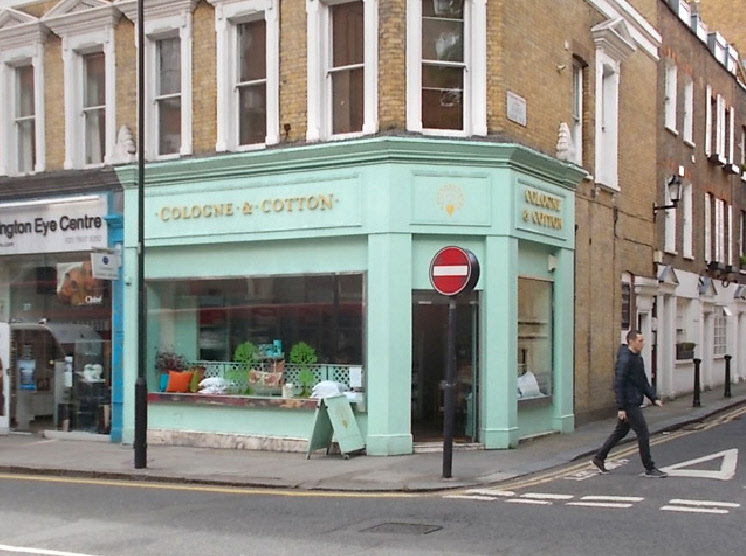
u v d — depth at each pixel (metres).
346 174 14.05
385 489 10.97
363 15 14.38
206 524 9.03
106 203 16.62
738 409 21.83
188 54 15.98
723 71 30.12
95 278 16.52
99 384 16.97
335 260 14.35
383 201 13.70
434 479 11.45
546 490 10.70
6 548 8.06
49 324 17.58
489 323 14.15
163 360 16.16
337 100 14.65
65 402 17.39
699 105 27.27
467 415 14.42
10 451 15.49
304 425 14.45
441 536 8.17
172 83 16.47
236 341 15.48
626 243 20.33
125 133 16.47
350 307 14.27
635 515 8.95
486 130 14.21
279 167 14.65
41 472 13.38
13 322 18.03
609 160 19.27
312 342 14.64
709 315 28.27
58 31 17.42
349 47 14.59
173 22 16.14
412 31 13.99
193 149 15.90
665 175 23.77
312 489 11.19
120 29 16.91
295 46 14.88
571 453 13.63
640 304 21.42
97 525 9.11
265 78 15.35
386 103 13.88
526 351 15.52
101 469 13.02
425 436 14.45
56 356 17.58
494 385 14.13
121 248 16.47
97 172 16.59
